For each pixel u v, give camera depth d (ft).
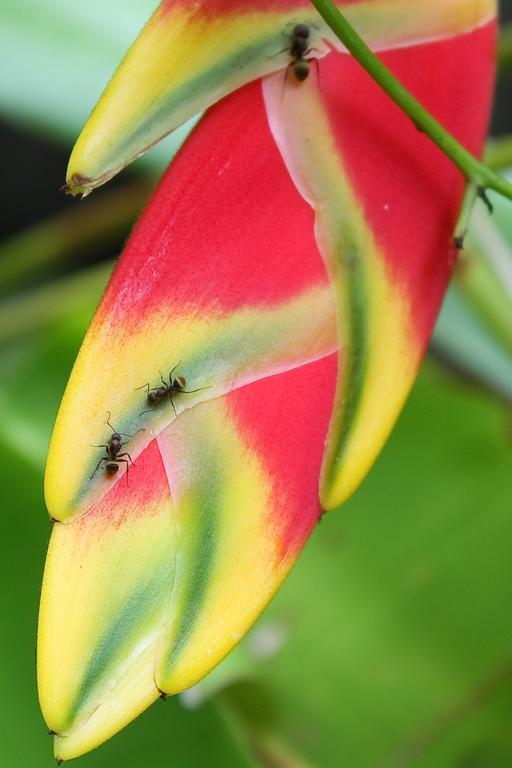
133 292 1.02
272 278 1.04
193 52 1.04
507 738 1.55
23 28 1.70
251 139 1.05
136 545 1.00
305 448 1.03
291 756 1.55
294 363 1.03
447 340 1.64
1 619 1.33
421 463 1.70
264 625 1.62
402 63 1.10
